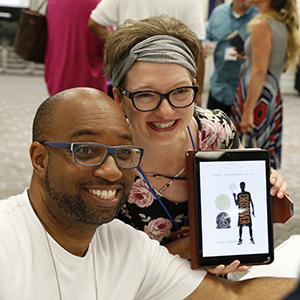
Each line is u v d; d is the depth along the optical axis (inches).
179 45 42.8
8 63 354.9
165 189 48.9
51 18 124.5
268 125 114.4
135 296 42.8
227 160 43.8
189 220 44.6
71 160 35.1
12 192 142.4
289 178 168.6
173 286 43.2
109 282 40.1
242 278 50.7
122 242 41.8
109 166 35.2
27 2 347.6
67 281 37.7
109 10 111.5
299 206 141.9
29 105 249.1
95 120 35.5
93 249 40.1
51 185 35.9
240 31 136.6
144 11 108.7
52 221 37.3
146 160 47.3
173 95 42.8
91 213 35.8
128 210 49.5
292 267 54.8
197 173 43.4
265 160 44.3
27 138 191.9
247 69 114.5
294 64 115.6
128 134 36.5
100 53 120.5
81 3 116.5
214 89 142.3
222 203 43.8
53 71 127.0
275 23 108.3
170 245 49.1
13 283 35.8
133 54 42.4
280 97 114.6
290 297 17.2
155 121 43.6
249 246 44.2
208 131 50.8
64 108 35.8
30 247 37.0
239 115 117.4
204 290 43.9
